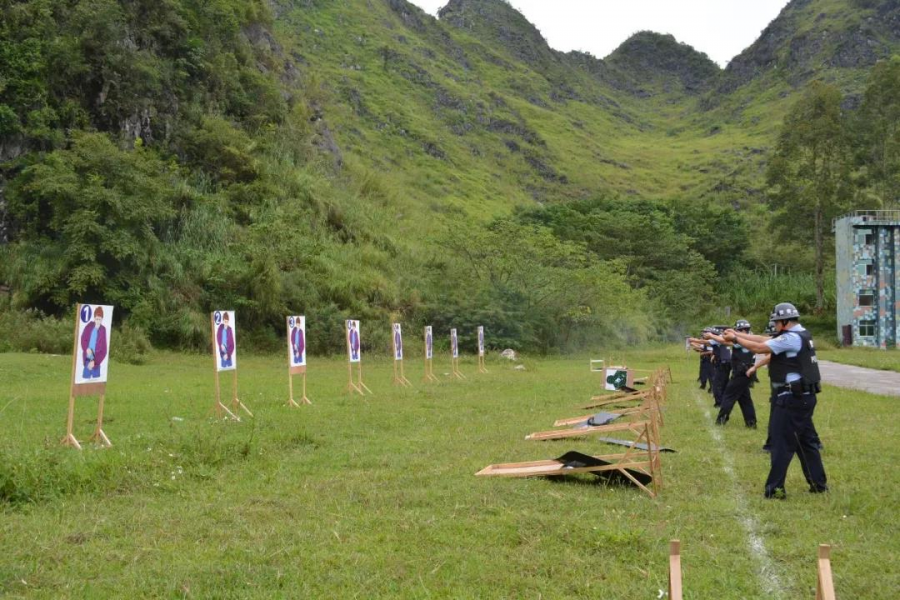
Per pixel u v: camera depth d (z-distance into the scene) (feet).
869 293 168.35
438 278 134.82
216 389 42.75
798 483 26.78
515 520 21.08
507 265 135.95
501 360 108.78
